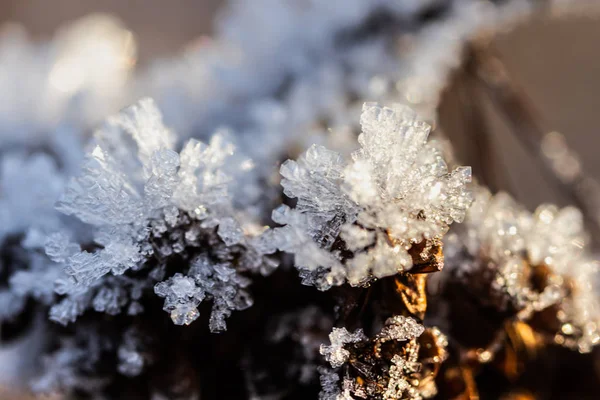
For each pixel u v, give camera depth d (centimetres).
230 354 12
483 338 12
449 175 11
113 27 22
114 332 12
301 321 12
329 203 11
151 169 11
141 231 11
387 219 11
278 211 11
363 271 11
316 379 12
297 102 15
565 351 14
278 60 17
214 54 18
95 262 11
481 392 13
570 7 17
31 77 18
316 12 17
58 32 41
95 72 19
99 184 11
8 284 12
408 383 11
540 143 19
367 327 11
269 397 12
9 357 13
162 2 40
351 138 13
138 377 12
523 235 12
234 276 11
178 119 16
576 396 14
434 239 11
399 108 11
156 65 19
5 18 41
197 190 11
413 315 11
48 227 12
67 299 11
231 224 11
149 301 11
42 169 13
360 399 11
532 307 12
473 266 12
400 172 11
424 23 17
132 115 11
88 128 16
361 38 17
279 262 12
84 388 12
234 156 12
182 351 12
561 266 12
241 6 18
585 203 19
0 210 13
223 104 16
